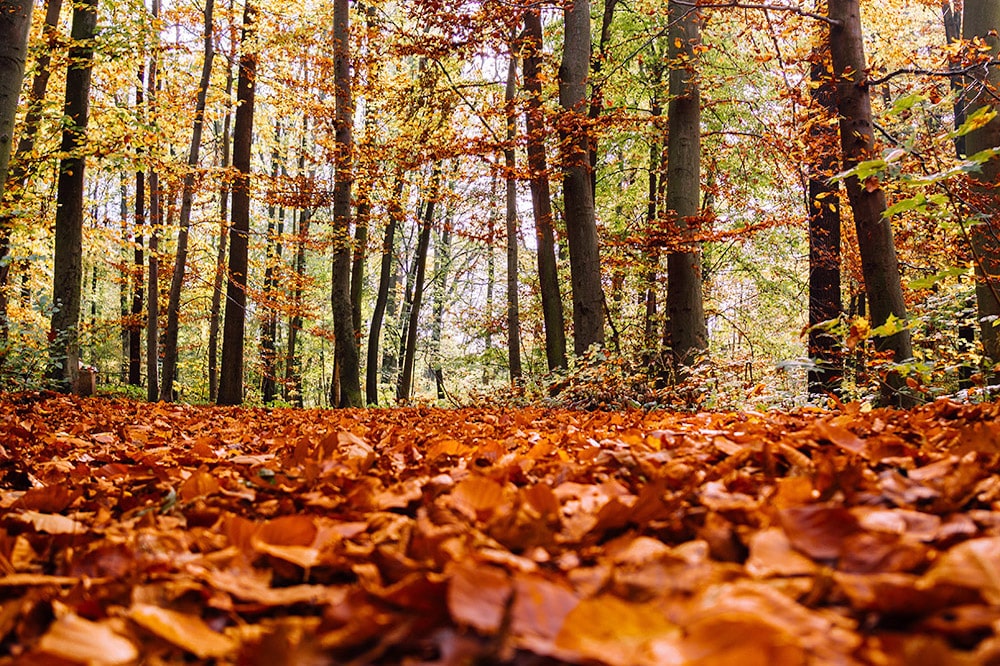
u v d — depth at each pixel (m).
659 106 17.38
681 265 11.84
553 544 1.49
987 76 8.09
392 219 19.95
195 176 16.86
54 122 12.82
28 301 16.98
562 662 0.85
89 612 1.17
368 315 44.00
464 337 34.09
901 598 0.92
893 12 13.60
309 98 17.94
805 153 11.28
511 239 18.12
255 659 0.90
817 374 10.05
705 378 9.67
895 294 6.85
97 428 6.10
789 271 19.09
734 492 2.05
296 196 16.20
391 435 5.24
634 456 2.67
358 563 1.42
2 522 1.91
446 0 11.66
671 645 0.83
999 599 0.92
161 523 1.89
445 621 1.03
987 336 6.26
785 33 10.87
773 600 0.97
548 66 14.81
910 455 2.37
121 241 19.08
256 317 29.91
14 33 9.14
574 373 10.89
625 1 17.72
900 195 7.04
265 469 2.84
